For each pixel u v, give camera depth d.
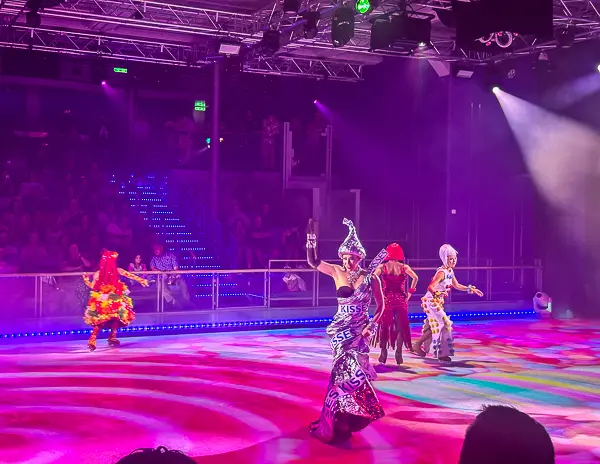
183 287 14.50
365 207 22.53
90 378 9.41
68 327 13.30
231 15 16.83
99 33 19.20
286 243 19.72
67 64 23.33
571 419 7.49
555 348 12.38
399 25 13.62
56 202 20.75
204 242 20.94
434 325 10.63
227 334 13.90
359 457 6.11
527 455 1.46
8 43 19.08
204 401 8.16
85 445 6.41
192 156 23.75
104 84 23.70
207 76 24.62
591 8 14.89
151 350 11.78
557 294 18.22
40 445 6.40
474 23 12.66
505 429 1.49
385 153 21.75
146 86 24.02
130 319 12.03
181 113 25.14
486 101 19.47
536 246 18.64
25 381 9.19
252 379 9.42
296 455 6.15
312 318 15.64
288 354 11.49
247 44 18.45
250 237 20.55
